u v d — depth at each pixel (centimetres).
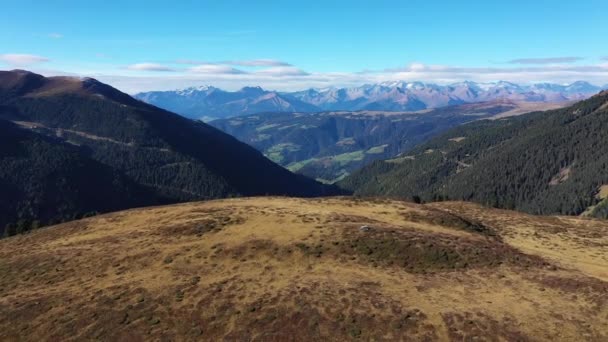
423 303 4528
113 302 4788
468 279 5259
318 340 3981
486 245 6619
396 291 4828
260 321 4259
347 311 4353
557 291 4906
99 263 6094
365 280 5106
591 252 7288
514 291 4912
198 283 5144
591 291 4806
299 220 7244
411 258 5822
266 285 4991
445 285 5047
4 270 6412
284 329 4131
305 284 4953
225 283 5084
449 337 3928
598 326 4119
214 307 4547
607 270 6166
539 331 4022
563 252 7225
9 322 4572
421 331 4022
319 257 5806
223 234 6769
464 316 4238
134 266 5859
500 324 4112
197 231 6994
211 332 4156
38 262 6500
